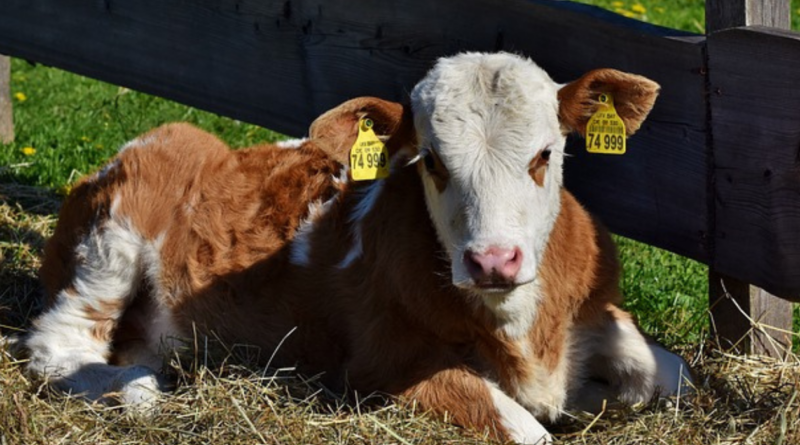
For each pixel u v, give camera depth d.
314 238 2.87
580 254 2.72
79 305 3.00
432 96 2.62
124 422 2.70
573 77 2.86
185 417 2.69
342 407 2.71
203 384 2.75
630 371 2.78
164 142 3.04
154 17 3.44
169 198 2.99
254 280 2.90
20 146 4.08
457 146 2.57
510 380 2.72
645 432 2.63
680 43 2.73
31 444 2.62
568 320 2.74
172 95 3.46
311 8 3.16
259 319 2.88
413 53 3.03
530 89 2.61
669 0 6.12
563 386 2.76
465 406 2.66
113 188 3.00
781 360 2.86
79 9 3.57
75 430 2.67
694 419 2.65
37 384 2.89
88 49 3.58
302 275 2.85
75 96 4.67
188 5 3.37
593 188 2.93
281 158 3.01
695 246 2.81
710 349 2.92
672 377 2.76
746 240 2.73
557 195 2.66
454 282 2.54
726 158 2.73
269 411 2.67
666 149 2.81
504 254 2.49
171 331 2.98
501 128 2.58
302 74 3.22
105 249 2.98
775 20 2.74
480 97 2.60
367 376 2.74
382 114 2.65
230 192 2.97
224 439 2.61
